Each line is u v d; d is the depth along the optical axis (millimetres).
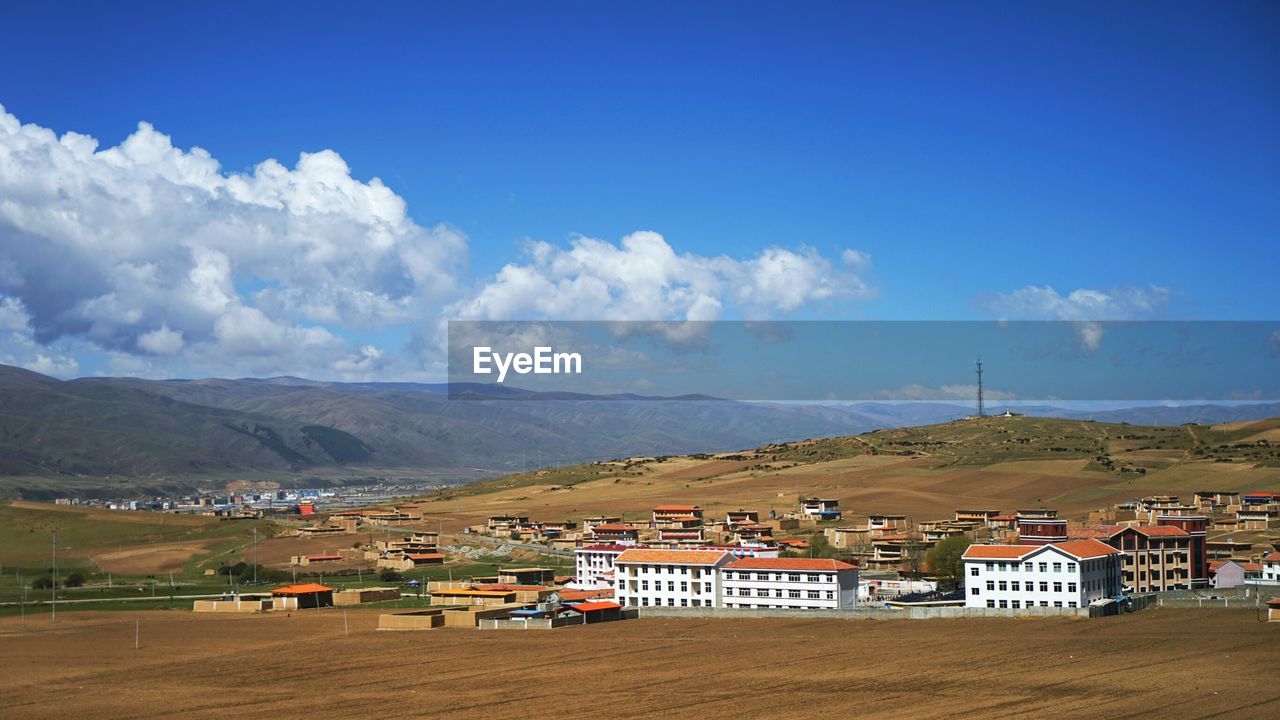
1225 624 166875
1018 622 178000
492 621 192250
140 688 142625
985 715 114875
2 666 161125
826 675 139500
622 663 152375
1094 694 122812
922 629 174750
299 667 155375
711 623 191500
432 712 123562
